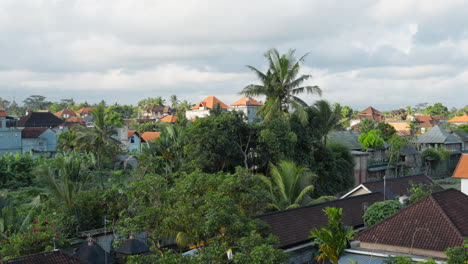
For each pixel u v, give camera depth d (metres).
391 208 22.39
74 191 27.67
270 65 38.59
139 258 12.82
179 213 15.42
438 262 15.37
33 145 65.62
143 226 16.05
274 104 38.03
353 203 26.14
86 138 50.56
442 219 17.64
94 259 21.39
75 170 29.22
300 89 38.38
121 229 15.98
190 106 158.00
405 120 126.69
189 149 32.88
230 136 33.19
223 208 14.82
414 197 24.16
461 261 12.51
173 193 17.53
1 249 20.36
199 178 17.48
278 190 31.05
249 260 12.42
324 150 40.97
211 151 32.03
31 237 20.55
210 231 14.60
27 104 188.62
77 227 25.41
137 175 33.22
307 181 32.69
